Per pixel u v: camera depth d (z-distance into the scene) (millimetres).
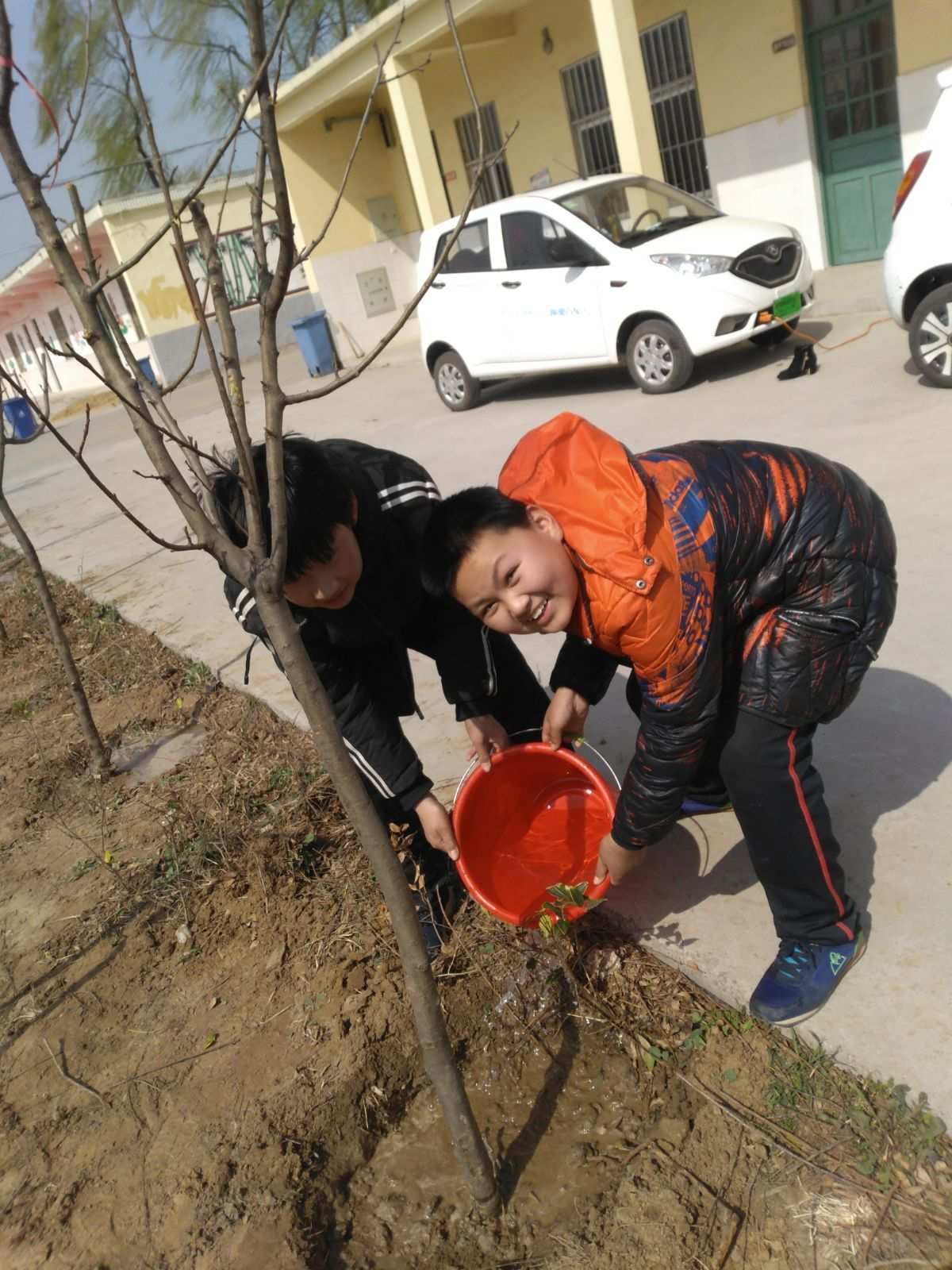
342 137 16453
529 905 2451
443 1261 1930
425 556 1824
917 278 5699
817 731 3014
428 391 10594
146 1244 2047
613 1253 1848
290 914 2885
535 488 1805
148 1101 2395
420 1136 2217
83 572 7129
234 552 1518
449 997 2469
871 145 9516
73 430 17484
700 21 10273
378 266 17344
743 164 10586
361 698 2295
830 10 9242
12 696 5133
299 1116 2254
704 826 2779
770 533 1887
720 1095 2070
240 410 1444
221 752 3875
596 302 7707
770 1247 1785
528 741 2785
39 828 3742
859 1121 1920
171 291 19188
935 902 2314
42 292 26266
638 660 1820
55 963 2949
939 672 3162
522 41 12578
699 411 6840
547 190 8133
